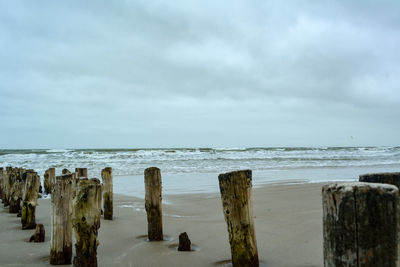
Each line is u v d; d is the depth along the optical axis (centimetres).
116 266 448
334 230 194
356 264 185
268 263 446
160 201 582
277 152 4025
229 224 406
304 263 442
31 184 696
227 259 472
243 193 400
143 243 560
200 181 1471
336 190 195
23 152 3525
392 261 183
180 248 512
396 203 186
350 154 3712
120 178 1588
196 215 784
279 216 721
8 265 450
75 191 396
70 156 3012
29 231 671
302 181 1389
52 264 454
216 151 4091
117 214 828
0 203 1166
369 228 185
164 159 2816
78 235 389
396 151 4453
